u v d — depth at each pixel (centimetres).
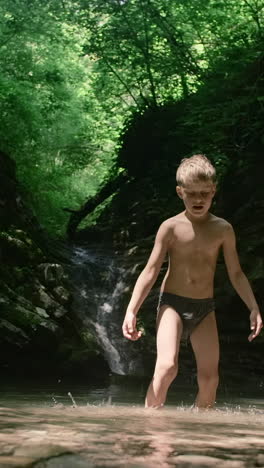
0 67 2197
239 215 1370
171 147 2059
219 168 1568
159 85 2350
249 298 421
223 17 2058
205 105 1722
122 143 2272
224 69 1780
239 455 137
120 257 1752
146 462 123
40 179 2192
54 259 1591
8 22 2161
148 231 1897
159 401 378
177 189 418
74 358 1111
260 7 1897
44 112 2336
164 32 2159
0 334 1025
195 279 415
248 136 1636
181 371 1233
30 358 1059
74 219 2188
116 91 2439
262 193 1418
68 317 1237
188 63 2164
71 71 2536
